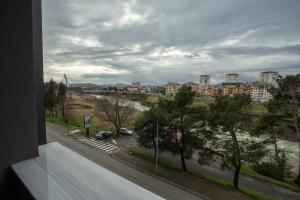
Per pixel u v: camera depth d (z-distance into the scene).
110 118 17.34
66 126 13.60
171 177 8.16
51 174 0.69
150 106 11.46
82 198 0.57
